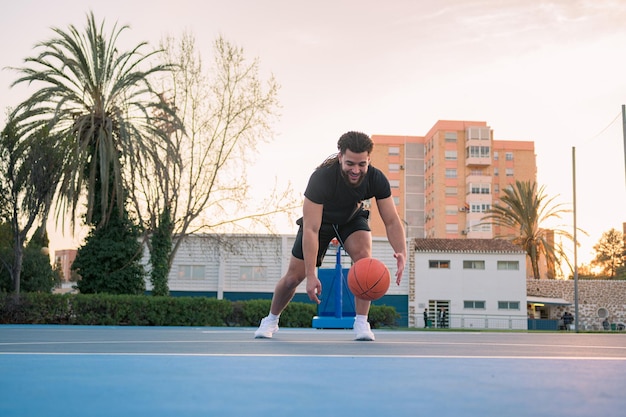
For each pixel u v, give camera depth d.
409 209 93.31
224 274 46.19
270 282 46.09
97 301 23.28
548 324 51.44
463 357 4.26
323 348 5.29
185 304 24.55
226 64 30.45
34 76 25.30
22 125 25.50
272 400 2.20
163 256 27.75
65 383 2.57
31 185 24.70
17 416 1.83
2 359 3.71
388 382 2.75
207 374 2.96
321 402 2.17
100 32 26.31
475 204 82.50
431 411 2.02
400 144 94.31
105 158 25.20
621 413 2.05
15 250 25.55
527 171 94.06
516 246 52.72
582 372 3.31
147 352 4.79
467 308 50.41
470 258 50.78
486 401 2.25
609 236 101.56
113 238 26.75
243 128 30.58
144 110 26.05
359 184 5.57
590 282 55.25
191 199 30.16
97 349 5.43
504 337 12.74
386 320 28.69
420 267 50.47
